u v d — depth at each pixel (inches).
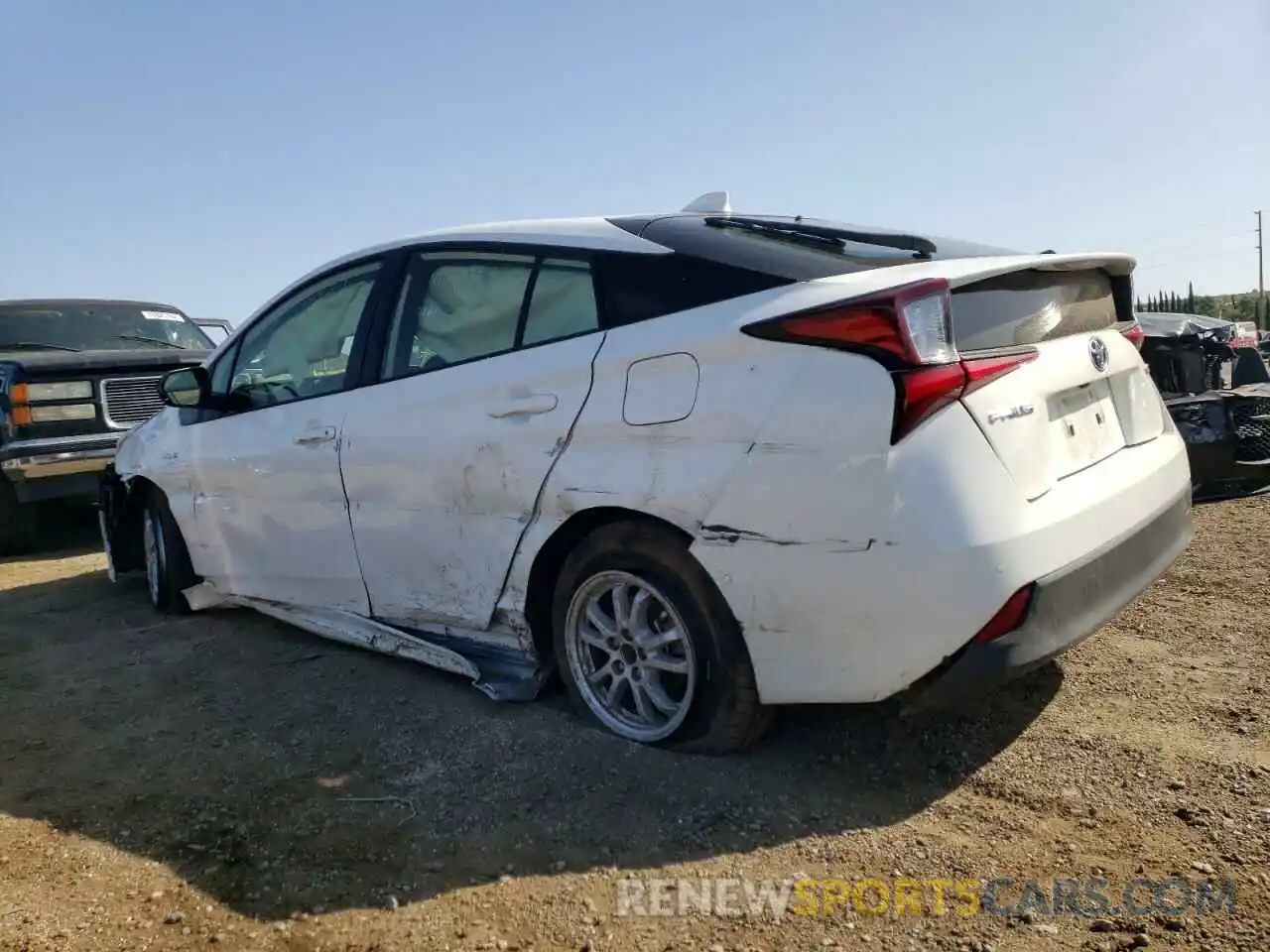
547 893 94.6
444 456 134.5
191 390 177.3
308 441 155.8
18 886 100.8
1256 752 112.4
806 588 103.2
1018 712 126.4
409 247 148.9
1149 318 245.4
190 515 186.2
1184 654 141.6
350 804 113.3
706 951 85.4
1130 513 115.0
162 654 172.2
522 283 131.3
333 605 160.2
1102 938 84.1
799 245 118.3
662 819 105.9
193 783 121.2
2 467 266.1
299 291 167.8
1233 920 85.0
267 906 95.0
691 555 111.6
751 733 114.3
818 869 96.2
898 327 98.0
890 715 127.0
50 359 282.5
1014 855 96.7
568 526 123.2
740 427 105.8
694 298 113.8
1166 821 100.4
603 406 117.2
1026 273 115.2
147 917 94.3
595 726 127.5
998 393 103.4
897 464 98.3
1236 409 218.2
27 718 146.1
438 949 87.6
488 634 138.6
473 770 119.3
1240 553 187.6
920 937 85.7
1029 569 99.0
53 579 243.8
